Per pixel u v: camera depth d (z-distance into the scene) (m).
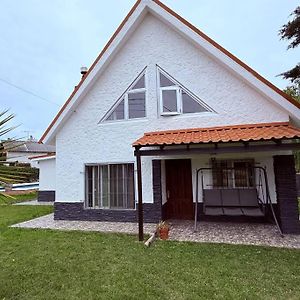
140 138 10.38
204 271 5.84
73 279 5.57
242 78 9.86
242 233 9.00
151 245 7.82
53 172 18.89
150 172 10.92
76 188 11.93
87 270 6.02
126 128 11.37
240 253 7.00
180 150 8.52
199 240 8.32
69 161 12.10
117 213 11.24
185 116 10.70
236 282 5.29
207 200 10.02
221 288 5.04
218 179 10.72
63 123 12.20
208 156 10.89
